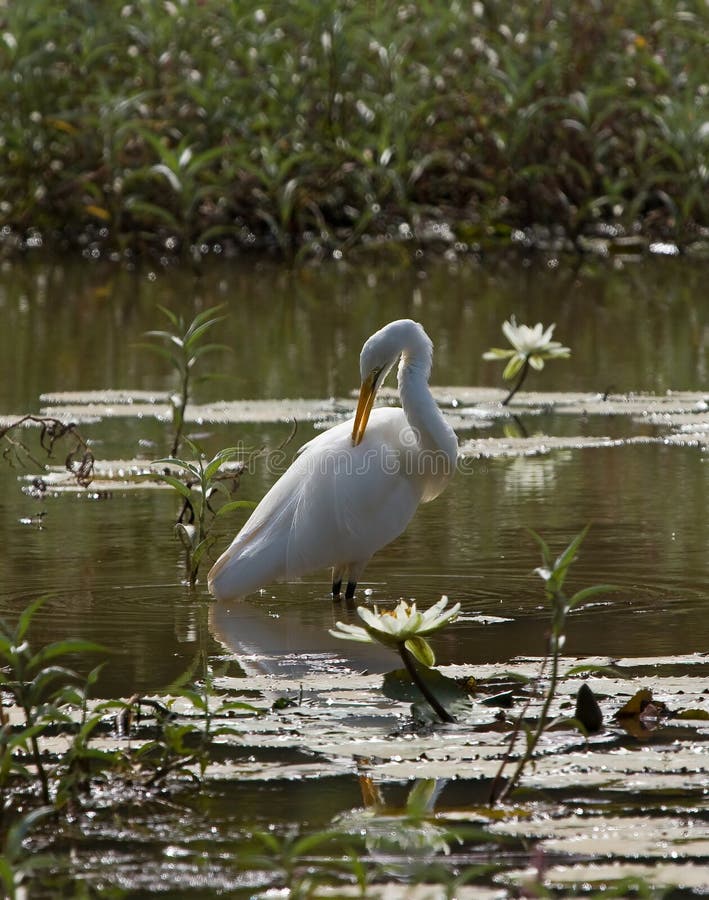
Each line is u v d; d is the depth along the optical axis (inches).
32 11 1178.0
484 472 526.0
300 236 1138.0
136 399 645.9
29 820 222.7
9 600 382.0
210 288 976.3
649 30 1235.9
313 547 385.7
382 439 407.8
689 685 303.6
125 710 288.7
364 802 257.1
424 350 413.4
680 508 465.7
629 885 215.6
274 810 254.1
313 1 1203.2
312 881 228.4
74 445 566.9
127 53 1217.4
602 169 1139.3
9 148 1154.0
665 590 382.0
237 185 1136.2
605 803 250.2
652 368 715.4
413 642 294.4
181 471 520.4
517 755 269.9
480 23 1261.1
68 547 432.1
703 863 225.6
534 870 227.9
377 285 984.9
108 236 1152.2
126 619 368.5
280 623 368.5
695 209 1145.4
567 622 356.5
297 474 398.3
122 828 248.5
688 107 1125.1
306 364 728.3
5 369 722.2
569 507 471.2
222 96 1157.7
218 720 291.3
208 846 241.1
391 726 287.1
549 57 1168.8
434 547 430.0
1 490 502.6
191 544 400.8
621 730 283.0
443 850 237.3
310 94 1171.9
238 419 583.5
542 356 618.8
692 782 257.6
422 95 1182.9
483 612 367.9
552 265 1063.6
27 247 1155.9
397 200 1139.3
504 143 1137.4
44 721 267.3
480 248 1133.7
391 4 1267.2
